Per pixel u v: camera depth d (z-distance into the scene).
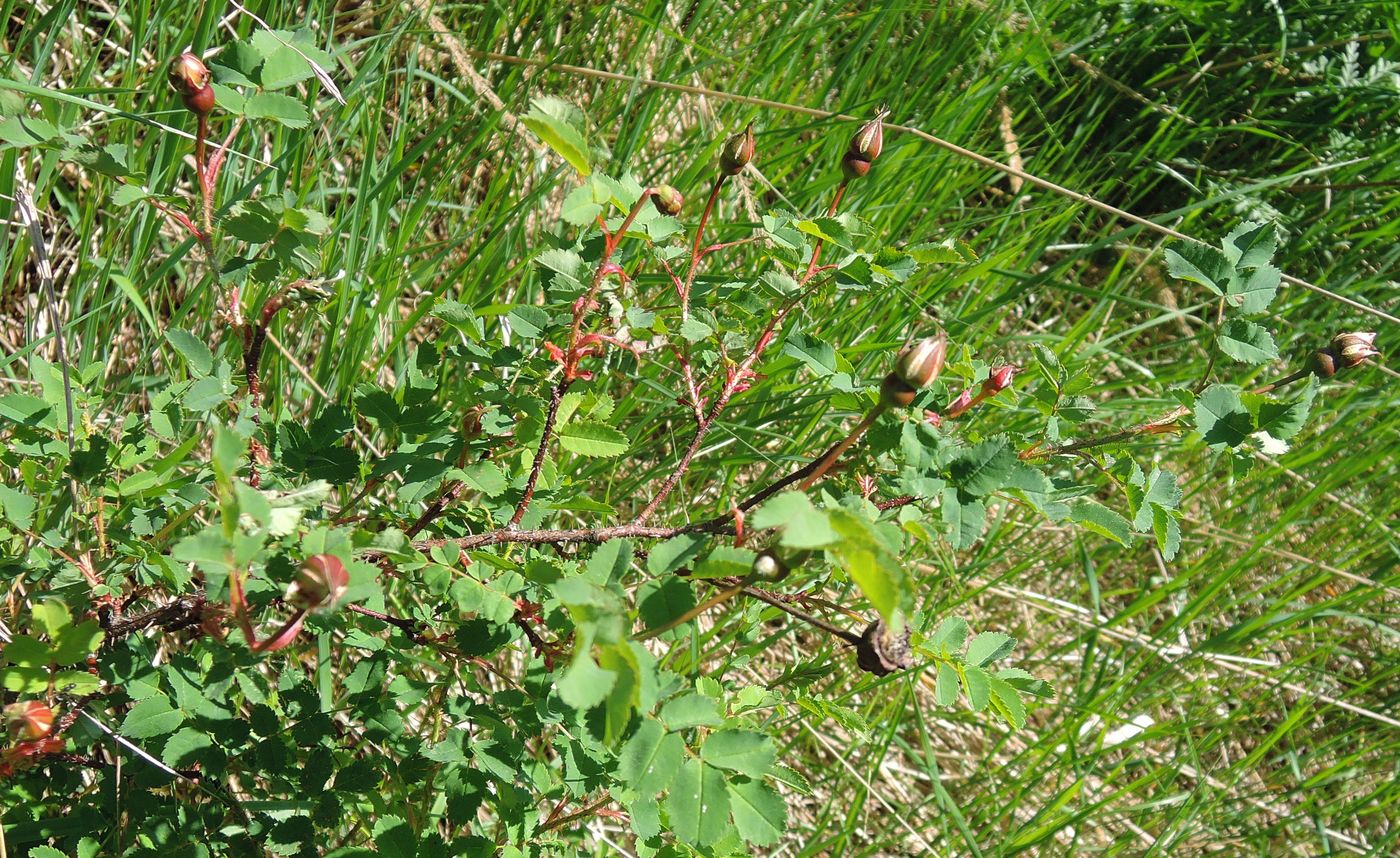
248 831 0.48
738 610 0.71
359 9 0.73
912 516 0.43
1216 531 0.88
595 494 0.74
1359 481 0.96
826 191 0.84
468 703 0.48
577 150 0.41
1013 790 0.76
